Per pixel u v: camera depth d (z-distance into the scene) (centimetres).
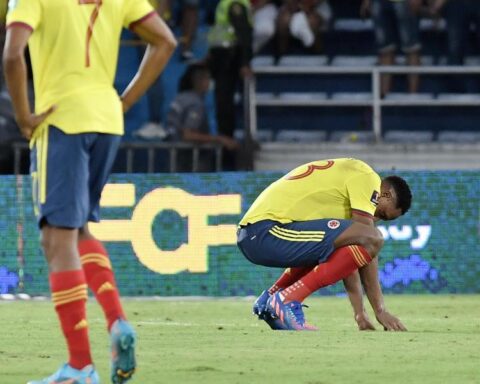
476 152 5028
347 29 5488
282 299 2406
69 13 1522
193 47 5166
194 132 4747
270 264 2459
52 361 1825
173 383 1570
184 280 3519
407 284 3584
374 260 2409
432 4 5306
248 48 4875
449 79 5350
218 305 3247
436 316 2833
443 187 3569
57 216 1482
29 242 3531
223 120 4875
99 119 1511
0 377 1628
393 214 2483
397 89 5384
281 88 5366
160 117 4928
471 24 5359
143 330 2411
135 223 3516
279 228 2438
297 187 2452
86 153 1505
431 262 3581
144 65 1628
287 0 5331
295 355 1906
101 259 1538
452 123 5322
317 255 2409
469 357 1881
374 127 5175
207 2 5353
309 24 5300
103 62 1540
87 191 1509
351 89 5378
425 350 1983
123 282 3522
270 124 5316
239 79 5250
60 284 1487
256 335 2275
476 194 3572
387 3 5206
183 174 3506
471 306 3144
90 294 3506
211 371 1691
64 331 1490
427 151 5038
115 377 1455
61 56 1516
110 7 1557
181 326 2525
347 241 2384
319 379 1612
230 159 4853
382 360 1836
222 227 3509
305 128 5325
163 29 1620
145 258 3519
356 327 2506
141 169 4875
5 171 4662
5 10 4853
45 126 1498
